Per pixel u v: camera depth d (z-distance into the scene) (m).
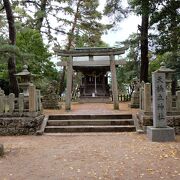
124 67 28.42
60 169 7.12
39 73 22.97
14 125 12.64
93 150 9.21
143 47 19.08
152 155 8.37
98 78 26.66
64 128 12.88
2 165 7.53
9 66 16.50
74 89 31.59
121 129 12.81
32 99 12.82
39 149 9.49
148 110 12.41
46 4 25.75
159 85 10.95
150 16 14.64
